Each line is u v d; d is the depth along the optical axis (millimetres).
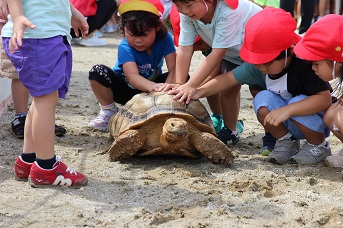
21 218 3270
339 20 3918
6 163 4207
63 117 5727
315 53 3924
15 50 3625
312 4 11672
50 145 3732
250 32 4086
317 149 4414
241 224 3262
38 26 3613
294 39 4246
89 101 6535
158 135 4281
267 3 9414
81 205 3477
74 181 3775
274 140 4660
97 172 4078
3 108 5801
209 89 4477
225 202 3574
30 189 3723
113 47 11570
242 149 4828
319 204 3566
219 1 4340
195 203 3539
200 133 4262
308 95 4293
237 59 4828
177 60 4652
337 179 4031
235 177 4016
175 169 4141
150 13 4672
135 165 4289
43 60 3605
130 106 4488
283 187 3850
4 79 5852
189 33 4582
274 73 4211
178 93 4371
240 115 6105
